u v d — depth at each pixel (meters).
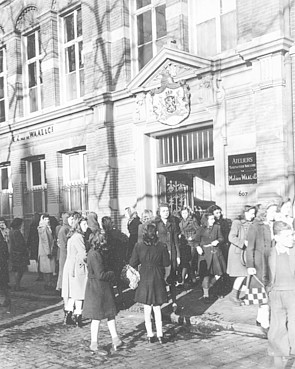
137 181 13.43
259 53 10.13
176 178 13.51
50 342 7.36
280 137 9.90
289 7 10.02
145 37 13.76
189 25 12.45
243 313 8.17
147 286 7.00
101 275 6.66
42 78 17.02
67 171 16.42
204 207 12.86
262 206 7.56
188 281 10.76
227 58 10.95
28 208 18.03
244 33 10.74
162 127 12.69
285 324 5.45
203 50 12.29
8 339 7.65
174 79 12.23
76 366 6.14
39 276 13.90
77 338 7.52
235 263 8.84
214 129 11.38
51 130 16.44
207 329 7.66
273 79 9.99
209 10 12.15
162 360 6.21
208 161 12.05
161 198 13.55
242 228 8.80
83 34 14.98
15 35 18.03
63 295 8.41
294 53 9.88
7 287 10.09
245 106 10.80
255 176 10.58
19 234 12.41
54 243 12.30
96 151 14.47
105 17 14.06
